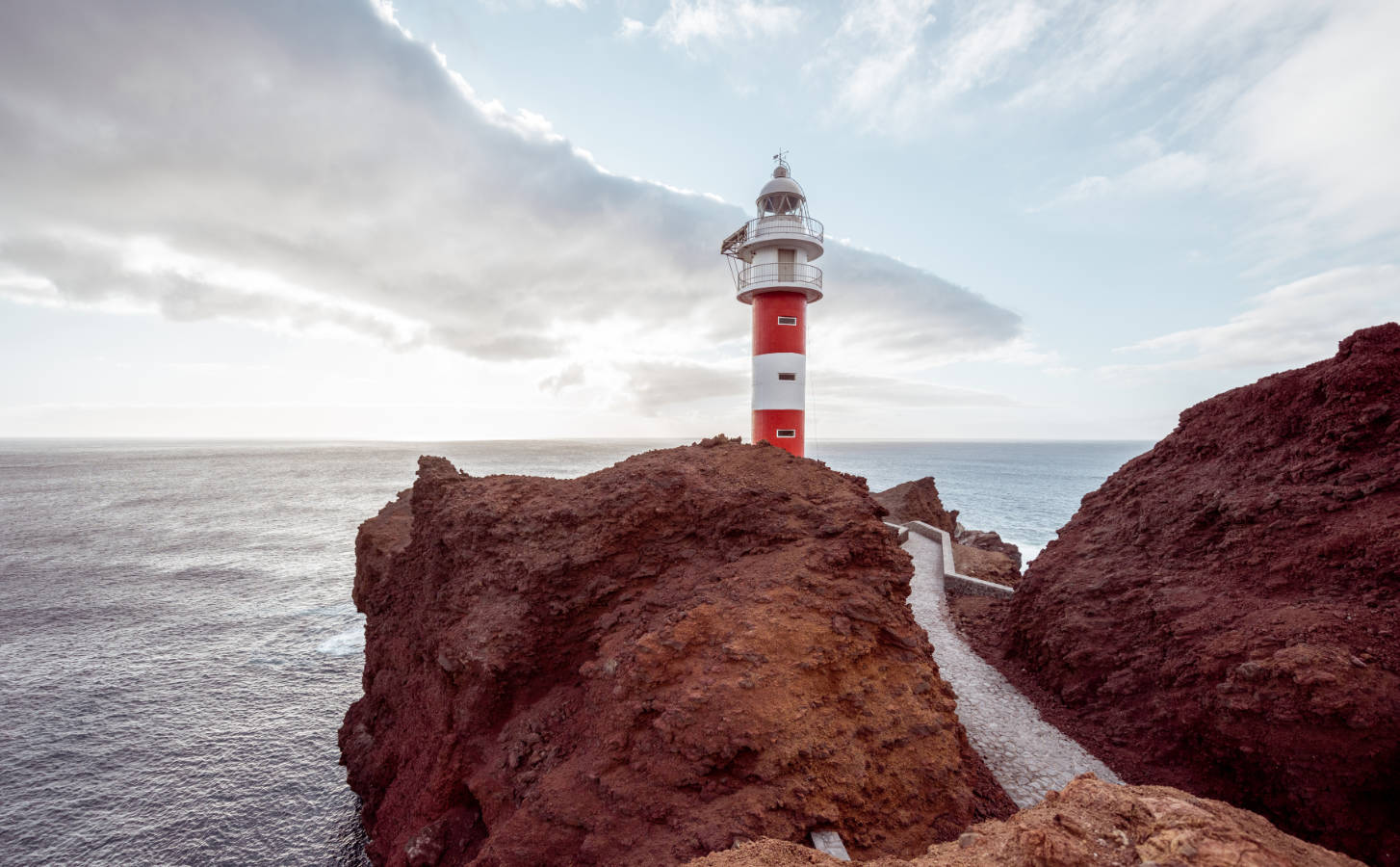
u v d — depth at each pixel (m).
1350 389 15.41
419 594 20.02
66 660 34.44
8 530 74.38
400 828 15.94
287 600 45.53
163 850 20.09
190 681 32.03
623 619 14.14
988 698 17.50
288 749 25.69
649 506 15.58
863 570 13.70
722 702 10.70
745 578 13.41
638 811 10.12
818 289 32.19
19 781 23.44
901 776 10.78
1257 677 12.34
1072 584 19.05
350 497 106.38
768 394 32.50
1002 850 5.95
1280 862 4.82
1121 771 14.05
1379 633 11.91
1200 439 19.27
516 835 10.62
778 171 33.00
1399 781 10.52
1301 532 14.75
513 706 14.57
